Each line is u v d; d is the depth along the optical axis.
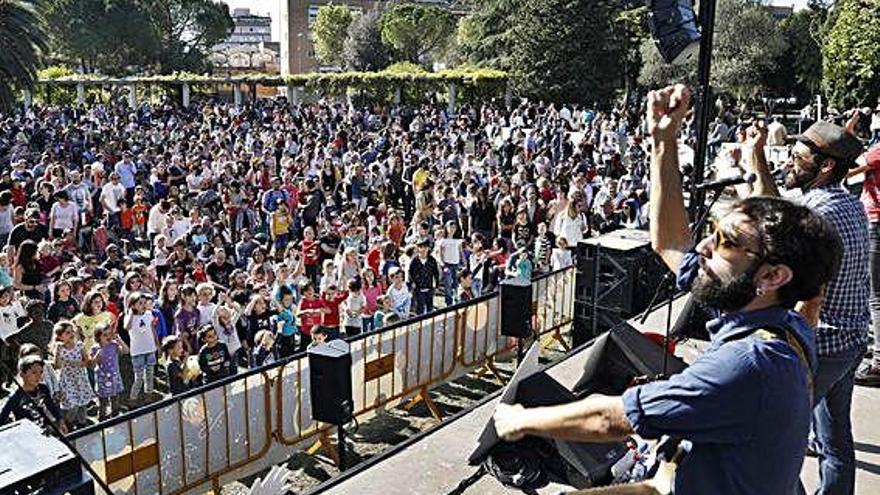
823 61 32.03
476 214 14.23
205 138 22.47
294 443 7.03
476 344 8.73
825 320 2.93
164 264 11.16
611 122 26.55
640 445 2.87
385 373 7.75
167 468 6.04
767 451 1.47
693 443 1.55
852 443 3.15
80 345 7.52
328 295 9.16
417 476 4.05
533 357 2.79
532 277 8.89
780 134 7.10
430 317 8.09
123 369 9.12
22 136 24.56
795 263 1.55
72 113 34.94
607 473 2.72
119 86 48.88
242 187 14.94
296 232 14.34
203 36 77.12
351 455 7.23
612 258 6.22
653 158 2.15
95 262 10.09
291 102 47.56
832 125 3.05
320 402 5.98
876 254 4.50
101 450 5.59
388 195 17.88
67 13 64.94
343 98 45.03
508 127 26.33
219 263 10.72
